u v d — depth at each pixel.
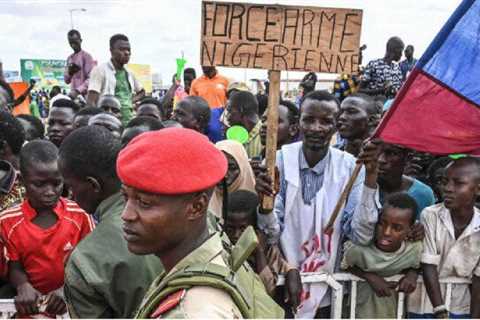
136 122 3.72
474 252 2.93
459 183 2.82
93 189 2.00
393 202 2.86
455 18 2.55
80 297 1.84
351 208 2.96
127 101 6.91
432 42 2.59
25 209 2.66
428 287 2.93
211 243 1.36
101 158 1.96
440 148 2.69
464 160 2.88
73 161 1.97
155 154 1.28
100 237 1.88
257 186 2.68
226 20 2.63
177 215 1.31
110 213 1.96
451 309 3.03
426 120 2.67
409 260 2.92
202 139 1.37
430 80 2.63
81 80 8.62
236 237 2.80
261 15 2.62
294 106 4.89
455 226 2.95
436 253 2.96
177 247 1.36
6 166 3.09
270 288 2.67
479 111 2.63
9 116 3.34
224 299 1.21
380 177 3.41
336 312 2.91
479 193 2.85
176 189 1.27
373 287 2.92
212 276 1.23
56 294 2.57
